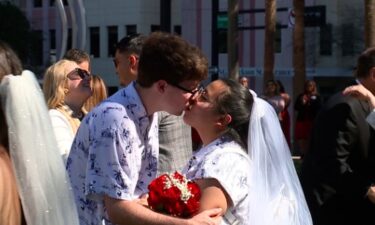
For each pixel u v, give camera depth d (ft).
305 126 53.98
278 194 11.78
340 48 114.83
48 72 16.03
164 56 10.84
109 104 11.05
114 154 10.82
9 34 119.44
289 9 95.96
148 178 11.50
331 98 16.08
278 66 117.19
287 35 115.96
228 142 11.46
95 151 10.89
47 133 9.16
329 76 115.44
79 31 22.67
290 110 92.99
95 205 11.60
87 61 18.25
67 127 15.28
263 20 117.39
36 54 124.67
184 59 10.84
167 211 10.85
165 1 66.03
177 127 15.40
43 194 8.95
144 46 11.07
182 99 11.02
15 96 8.90
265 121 11.80
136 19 130.82
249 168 11.30
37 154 8.97
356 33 114.11
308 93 54.34
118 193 10.77
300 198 12.21
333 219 15.78
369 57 16.19
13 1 136.98
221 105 11.45
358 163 15.85
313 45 115.65
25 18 123.13
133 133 11.01
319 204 15.79
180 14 129.90
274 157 11.81
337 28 114.73
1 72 9.07
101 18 134.41
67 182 9.31
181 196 10.79
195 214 10.90
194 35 124.98
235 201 10.97
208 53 123.44
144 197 11.47
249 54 120.06
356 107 15.66
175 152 15.38
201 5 124.26
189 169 11.53
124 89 11.34
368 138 15.76
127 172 10.90
